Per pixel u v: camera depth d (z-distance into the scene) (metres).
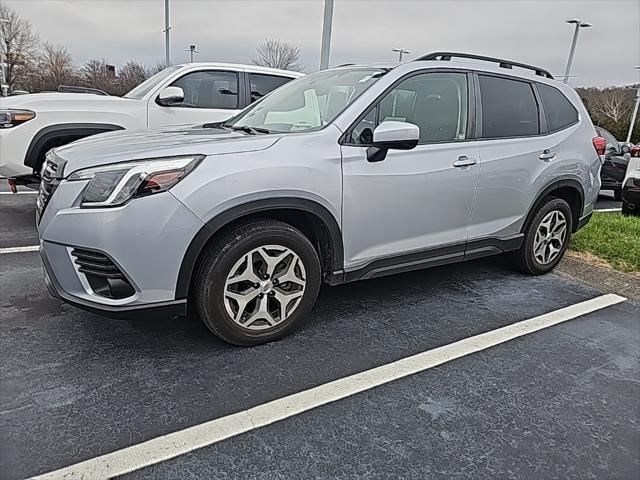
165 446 2.08
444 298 3.83
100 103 5.50
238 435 2.17
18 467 1.93
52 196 2.61
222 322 2.76
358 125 3.06
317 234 3.04
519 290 4.06
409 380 2.66
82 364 2.67
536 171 3.99
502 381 2.69
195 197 2.48
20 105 5.16
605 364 2.91
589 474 2.04
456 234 3.62
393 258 3.32
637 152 7.25
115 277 2.46
